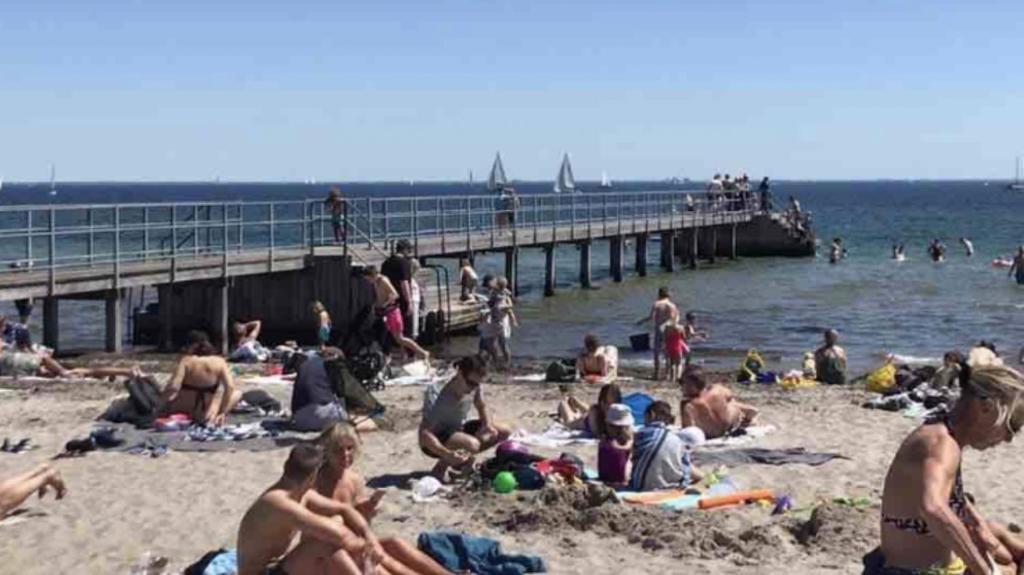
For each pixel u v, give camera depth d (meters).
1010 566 5.45
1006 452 12.69
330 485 8.40
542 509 9.95
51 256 21.53
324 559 7.39
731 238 58.28
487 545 8.80
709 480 10.91
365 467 11.93
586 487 10.34
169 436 13.22
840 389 18.03
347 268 26.70
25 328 19.61
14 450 12.66
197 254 25.92
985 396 4.91
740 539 9.31
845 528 9.47
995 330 30.83
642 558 8.99
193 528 9.93
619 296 40.00
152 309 26.91
